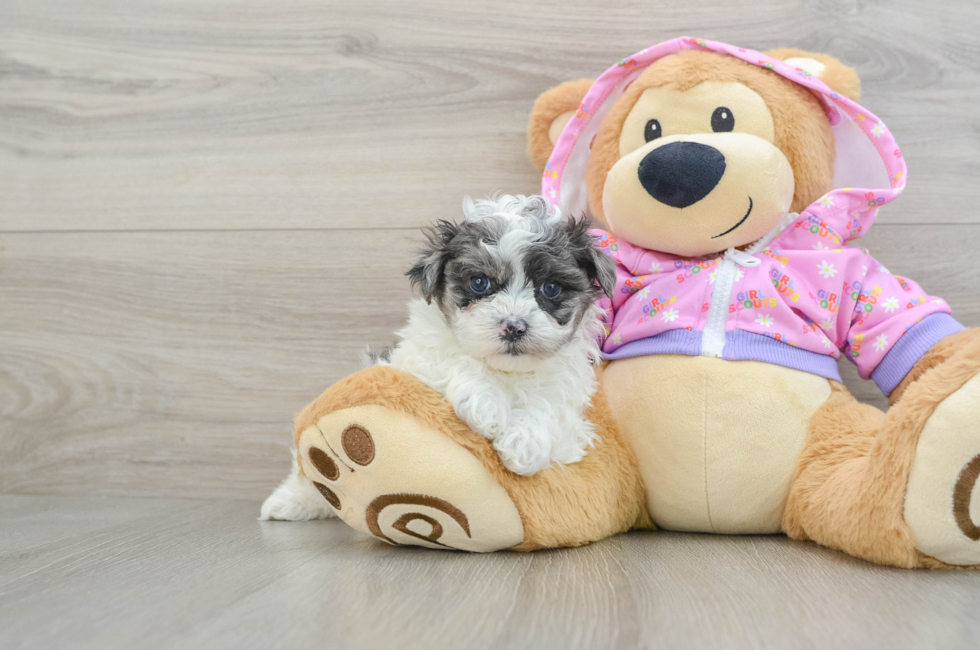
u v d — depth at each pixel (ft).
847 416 5.25
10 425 7.58
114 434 7.49
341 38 7.38
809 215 5.83
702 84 5.72
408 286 7.30
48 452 7.55
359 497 4.81
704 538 5.46
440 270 5.22
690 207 5.49
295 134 7.43
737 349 5.43
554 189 6.31
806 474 5.15
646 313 5.78
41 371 7.57
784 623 3.39
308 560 4.70
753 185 5.41
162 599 3.77
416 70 7.32
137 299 7.52
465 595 3.84
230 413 7.41
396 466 4.64
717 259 5.82
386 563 4.61
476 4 7.24
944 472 4.24
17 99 7.63
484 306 4.91
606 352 6.03
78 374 7.54
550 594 3.86
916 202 6.87
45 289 7.58
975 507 4.21
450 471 4.64
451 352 5.09
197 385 7.45
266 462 7.36
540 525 4.83
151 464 7.47
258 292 7.43
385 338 7.31
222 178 7.48
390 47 7.34
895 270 6.88
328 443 4.80
